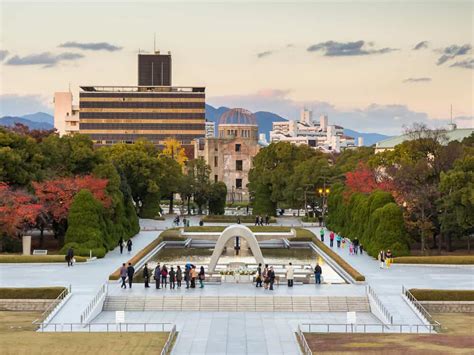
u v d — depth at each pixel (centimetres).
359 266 11719
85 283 10006
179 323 8275
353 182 16025
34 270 11094
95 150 15538
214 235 15350
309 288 9831
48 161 14375
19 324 8050
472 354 6562
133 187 19825
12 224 12131
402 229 12419
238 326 8119
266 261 13012
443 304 8988
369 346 6925
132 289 9694
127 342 7119
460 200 12025
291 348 7144
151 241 15262
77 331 7719
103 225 13350
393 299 9106
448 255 12800
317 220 19662
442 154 13875
